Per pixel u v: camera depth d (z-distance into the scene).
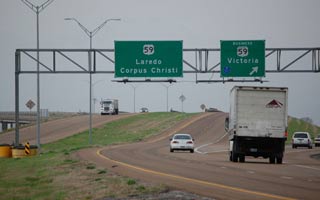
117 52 93.88
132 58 93.75
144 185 41.47
